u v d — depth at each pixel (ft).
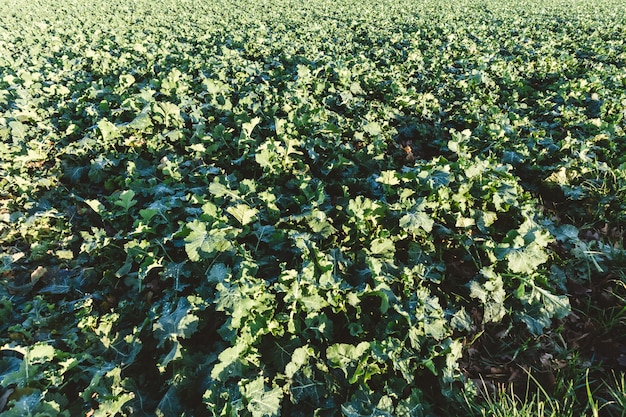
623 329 11.22
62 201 16.11
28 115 21.09
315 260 11.44
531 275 11.56
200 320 10.32
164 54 30.32
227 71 26.50
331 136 18.24
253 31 39.65
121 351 10.05
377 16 52.75
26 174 16.84
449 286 12.17
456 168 15.10
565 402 9.11
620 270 12.62
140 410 8.83
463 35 39.78
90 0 67.46
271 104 21.50
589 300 11.82
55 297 12.25
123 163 17.94
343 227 12.67
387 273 11.57
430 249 12.55
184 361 9.41
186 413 8.62
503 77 26.50
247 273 10.66
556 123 20.31
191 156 17.52
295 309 10.11
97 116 20.72
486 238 12.89
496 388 9.96
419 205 12.85
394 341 9.54
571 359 10.45
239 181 16.16
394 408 8.56
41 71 28.14
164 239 12.38
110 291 12.32
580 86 23.93
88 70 29.71
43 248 13.62
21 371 8.80
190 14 53.67
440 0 72.23
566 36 38.99
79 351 10.14
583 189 15.56
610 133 18.47
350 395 8.95
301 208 13.83
